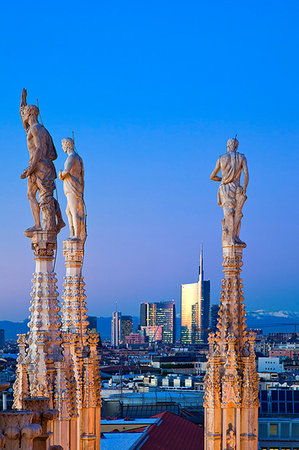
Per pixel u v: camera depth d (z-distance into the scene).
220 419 20.86
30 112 18.89
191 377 192.12
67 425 18.28
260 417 113.00
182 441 58.25
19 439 9.63
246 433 20.77
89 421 20.92
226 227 22.30
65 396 18.23
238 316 21.89
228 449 20.56
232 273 22.17
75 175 21.84
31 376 18.23
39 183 18.95
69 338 19.11
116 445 52.00
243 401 20.86
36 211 19.05
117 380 184.75
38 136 18.73
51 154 19.11
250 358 21.14
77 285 22.00
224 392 20.75
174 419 67.31
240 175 22.52
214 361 21.03
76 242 22.05
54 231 19.17
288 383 184.62
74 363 20.67
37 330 18.69
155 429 58.78
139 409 111.69
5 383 10.12
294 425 106.88
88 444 20.75
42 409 10.66
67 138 22.08
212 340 21.53
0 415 9.75
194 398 119.56
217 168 22.56
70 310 21.88
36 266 19.17
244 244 22.28
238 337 21.64
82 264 22.25
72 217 21.98
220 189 22.48
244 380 20.97
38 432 9.66
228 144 22.61
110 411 111.06
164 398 117.12
